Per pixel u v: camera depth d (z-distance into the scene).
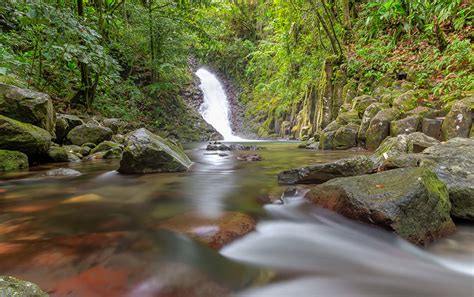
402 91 7.29
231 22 21.50
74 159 5.82
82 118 8.00
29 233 1.96
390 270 1.68
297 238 2.07
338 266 1.71
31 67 7.09
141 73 14.48
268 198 2.94
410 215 1.96
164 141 5.08
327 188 2.52
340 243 2.02
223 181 3.78
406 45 8.88
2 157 4.48
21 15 5.57
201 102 18.53
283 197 2.91
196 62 22.45
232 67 21.59
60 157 5.57
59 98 8.38
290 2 11.66
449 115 5.20
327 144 7.65
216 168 4.88
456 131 5.04
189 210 2.53
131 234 1.96
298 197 2.81
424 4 8.06
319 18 10.38
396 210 1.96
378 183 2.30
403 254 1.86
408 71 7.88
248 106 19.17
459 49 6.52
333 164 3.33
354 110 8.09
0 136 4.48
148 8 13.24
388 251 1.91
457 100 5.64
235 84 21.11
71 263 1.54
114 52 12.46
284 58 13.65
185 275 1.49
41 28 6.26
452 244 1.96
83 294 1.27
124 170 4.33
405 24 8.62
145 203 2.74
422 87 7.02
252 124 17.89
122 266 1.53
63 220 2.24
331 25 10.41
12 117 4.80
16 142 4.64
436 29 7.57
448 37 7.46
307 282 1.52
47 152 5.34
